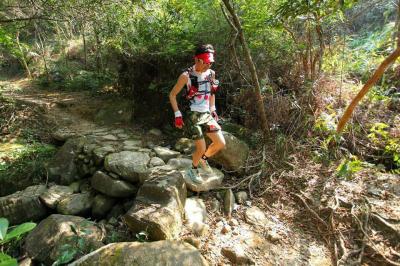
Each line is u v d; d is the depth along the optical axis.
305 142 4.91
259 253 3.30
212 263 3.12
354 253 3.29
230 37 4.73
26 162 4.97
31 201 4.23
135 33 5.57
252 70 4.39
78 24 5.52
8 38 6.04
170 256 2.79
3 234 1.32
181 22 5.56
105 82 8.25
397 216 3.57
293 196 4.12
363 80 6.04
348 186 4.11
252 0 5.04
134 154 4.62
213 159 4.48
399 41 3.87
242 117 5.39
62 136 5.54
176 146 5.05
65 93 8.35
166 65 5.62
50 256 3.31
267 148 4.80
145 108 6.23
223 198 4.05
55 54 11.15
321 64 5.07
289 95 5.16
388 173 4.43
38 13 5.48
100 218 4.15
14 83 9.90
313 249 3.41
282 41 5.33
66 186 4.63
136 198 3.65
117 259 2.77
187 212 3.69
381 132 4.55
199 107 3.63
